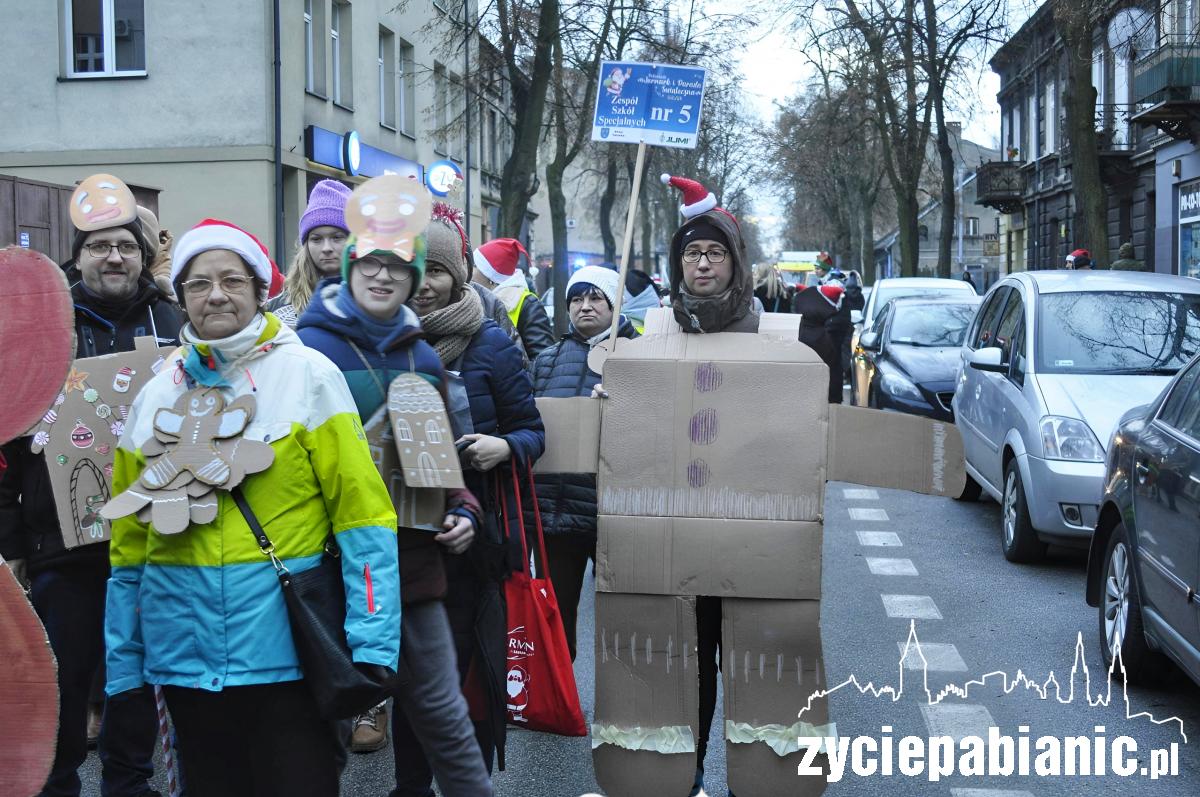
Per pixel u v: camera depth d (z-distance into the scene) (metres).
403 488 3.51
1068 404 8.52
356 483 3.07
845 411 3.79
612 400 3.88
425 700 3.55
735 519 3.81
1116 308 9.30
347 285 3.56
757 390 3.82
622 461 3.86
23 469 4.22
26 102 23.97
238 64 23.73
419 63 33.06
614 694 3.88
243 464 3.00
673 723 3.86
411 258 3.48
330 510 3.10
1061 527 8.27
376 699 3.07
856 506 11.37
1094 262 18.84
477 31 25.38
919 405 13.08
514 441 3.86
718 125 42.16
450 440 3.52
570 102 28.31
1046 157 41.41
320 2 26.75
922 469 3.76
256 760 3.13
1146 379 8.69
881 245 91.31
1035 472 8.41
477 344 4.06
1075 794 4.70
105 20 23.92
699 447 3.83
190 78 23.77
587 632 6.95
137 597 3.17
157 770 4.92
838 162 49.97
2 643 2.74
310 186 26.12
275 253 24.08
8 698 2.75
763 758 3.83
